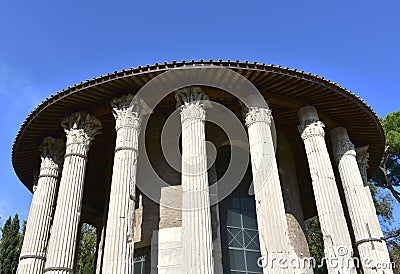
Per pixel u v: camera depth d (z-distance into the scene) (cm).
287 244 1338
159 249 1633
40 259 1653
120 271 1262
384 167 3209
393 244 2938
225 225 1734
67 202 1502
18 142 1911
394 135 3316
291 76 1576
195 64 1516
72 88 1605
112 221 1350
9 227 3322
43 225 1711
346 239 1458
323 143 1661
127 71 1530
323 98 1725
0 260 3142
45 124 1808
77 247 2295
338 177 2108
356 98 1733
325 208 1521
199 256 1252
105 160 2245
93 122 1720
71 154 1611
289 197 1878
